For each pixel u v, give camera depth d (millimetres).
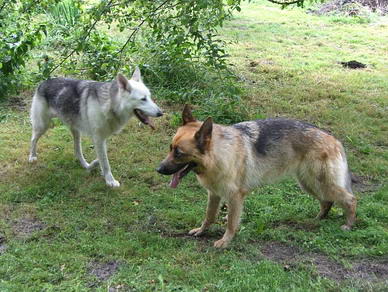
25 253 3180
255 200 3709
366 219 3492
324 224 3467
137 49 5461
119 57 5246
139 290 2939
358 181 3992
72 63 5320
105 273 3072
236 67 6340
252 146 3303
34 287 2947
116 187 3846
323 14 10477
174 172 3146
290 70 6336
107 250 3205
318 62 6777
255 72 6203
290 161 3377
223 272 3064
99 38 5527
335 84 5820
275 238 3344
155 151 4328
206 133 3096
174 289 2938
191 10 4777
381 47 7766
